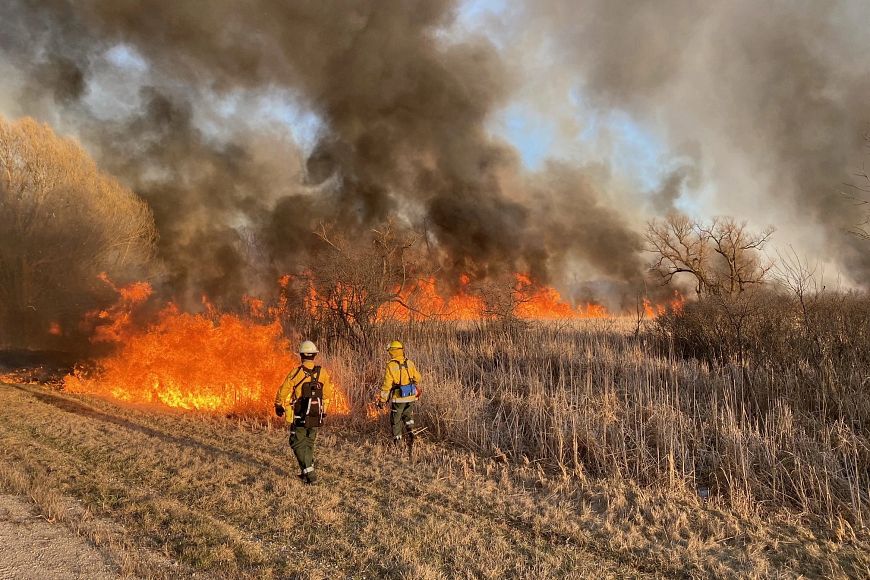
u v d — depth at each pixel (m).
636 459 5.64
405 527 4.30
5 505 4.51
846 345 7.95
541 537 4.23
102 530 4.06
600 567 3.77
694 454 5.82
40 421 7.50
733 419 6.01
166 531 4.11
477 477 5.59
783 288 9.23
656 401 7.16
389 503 4.81
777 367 8.09
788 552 4.00
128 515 4.38
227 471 5.47
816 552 3.95
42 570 3.46
